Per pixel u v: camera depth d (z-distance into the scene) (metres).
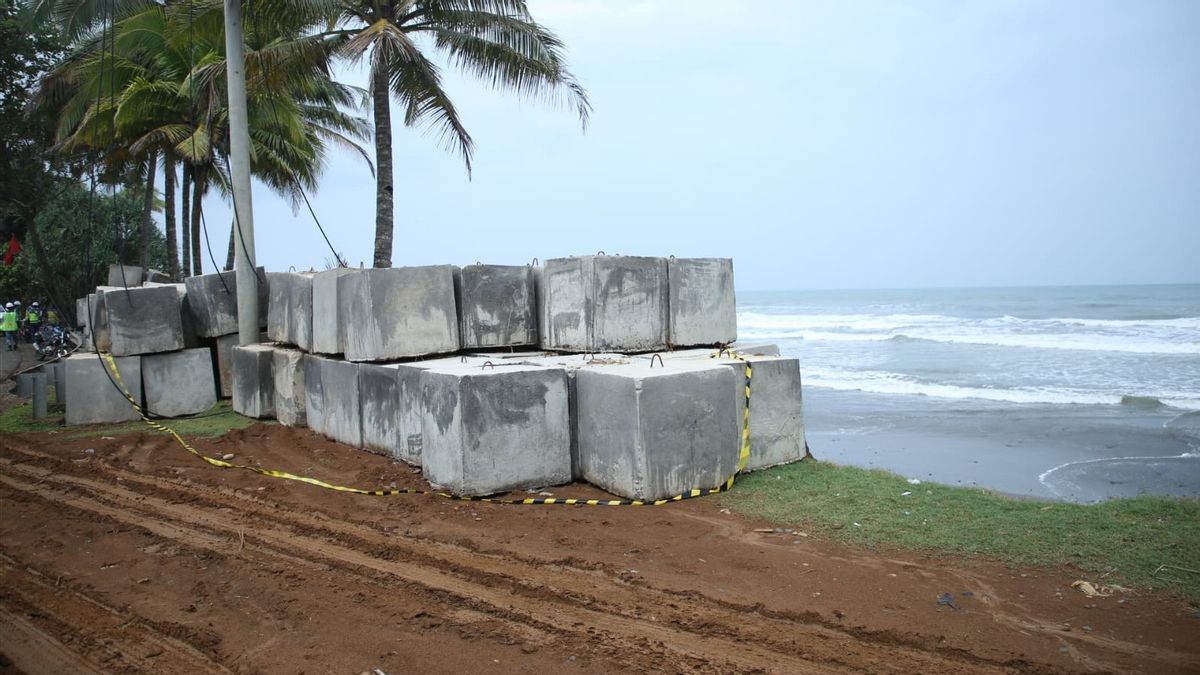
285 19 11.94
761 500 6.18
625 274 7.84
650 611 4.16
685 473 6.28
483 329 8.27
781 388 7.40
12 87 21.95
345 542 5.36
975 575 4.61
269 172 21.06
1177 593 4.27
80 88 18.64
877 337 36.38
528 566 4.84
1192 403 16.14
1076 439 12.80
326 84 19.50
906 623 3.98
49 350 19.77
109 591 4.58
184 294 11.66
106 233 30.42
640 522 5.67
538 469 6.55
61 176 24.05
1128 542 4.97
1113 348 26.61
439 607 4.25
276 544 5.35
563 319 8.05
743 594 4.36
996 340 31.27
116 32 16.95
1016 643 3.77
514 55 12.48
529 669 3.54
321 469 7.50
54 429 10.03
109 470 7.65
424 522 5.73
